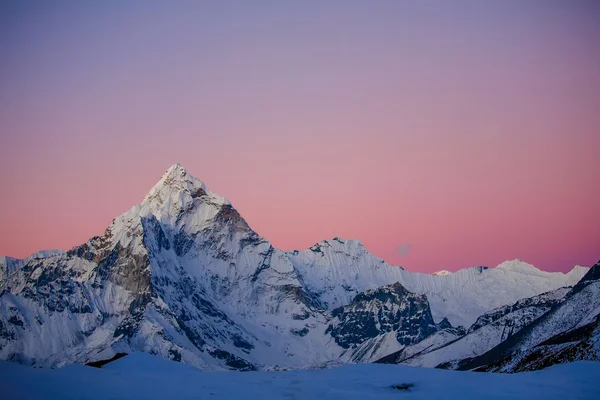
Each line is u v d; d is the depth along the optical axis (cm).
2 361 9106
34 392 7706
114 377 8719
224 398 8094
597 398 7900
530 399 7912
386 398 8044
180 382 8744
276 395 8256
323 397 8162
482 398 8000
